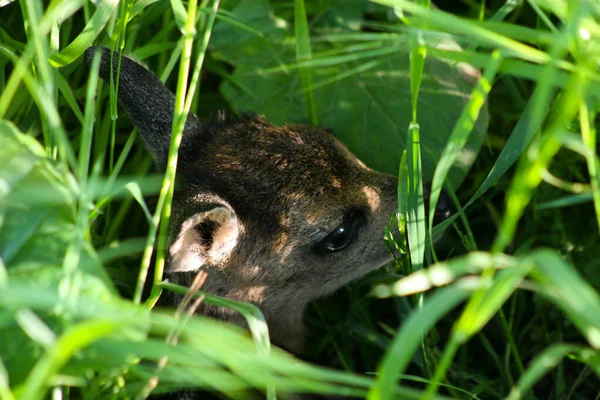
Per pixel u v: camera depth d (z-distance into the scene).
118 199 9.37
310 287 8.80
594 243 8.77
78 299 5.48
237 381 5.86
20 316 4.83
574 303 4.55
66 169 6.12
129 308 5.68
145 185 7.98
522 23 10.16
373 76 9.73
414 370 8.98
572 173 8.95
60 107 9.24
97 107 8.73
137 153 9.48
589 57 5.56
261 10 10.13
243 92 9.86
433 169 9.29
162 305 8.54
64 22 9.00
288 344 9.43
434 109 9.49
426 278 5.25
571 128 7.60
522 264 4.79
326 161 8.38
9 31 9.26
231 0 9.98
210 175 8.09
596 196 5.63
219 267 8.12
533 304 9.13
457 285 4.86
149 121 8.34
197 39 9.42
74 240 5.61
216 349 5.12
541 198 9.05
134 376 6.43
